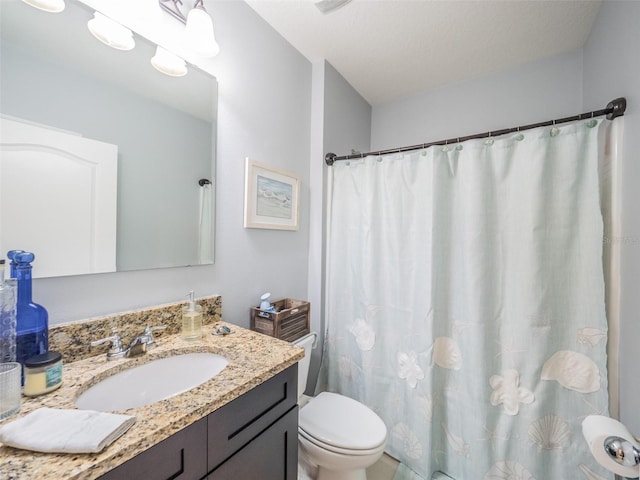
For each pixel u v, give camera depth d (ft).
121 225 3.01
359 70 6.22
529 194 3.86
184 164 3.60
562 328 3.75
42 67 2.48
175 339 3.23
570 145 3.67
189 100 3.65
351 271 5.56
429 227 4.49
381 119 7.75
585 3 4.29
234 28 4.20
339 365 5.63
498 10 4.48
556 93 5.61
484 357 4.09
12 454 1.49
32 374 2.03
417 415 4.55
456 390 4.38
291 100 5.34
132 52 3.10
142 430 1.71
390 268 5.01
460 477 4.31
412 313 4.69
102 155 2.87
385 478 4.50
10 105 2.32
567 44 5.27
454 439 4.39
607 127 3.64
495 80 6.25
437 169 4.46
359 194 5.44
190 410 1.94
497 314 4.11
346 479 3.78
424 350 4.49
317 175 5.82
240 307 4.42
